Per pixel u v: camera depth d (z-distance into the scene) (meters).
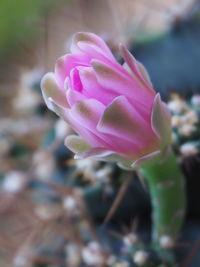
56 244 0.21
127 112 0.12
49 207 0.21
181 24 0.20
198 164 0.18
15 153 0.24
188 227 0.18
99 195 0.19
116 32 0.22
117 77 0.12
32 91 0.23
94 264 0.19
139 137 0.13
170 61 0.20
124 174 0.18
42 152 0.21
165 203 0.16
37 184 0.21
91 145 0.13
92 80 0.12
